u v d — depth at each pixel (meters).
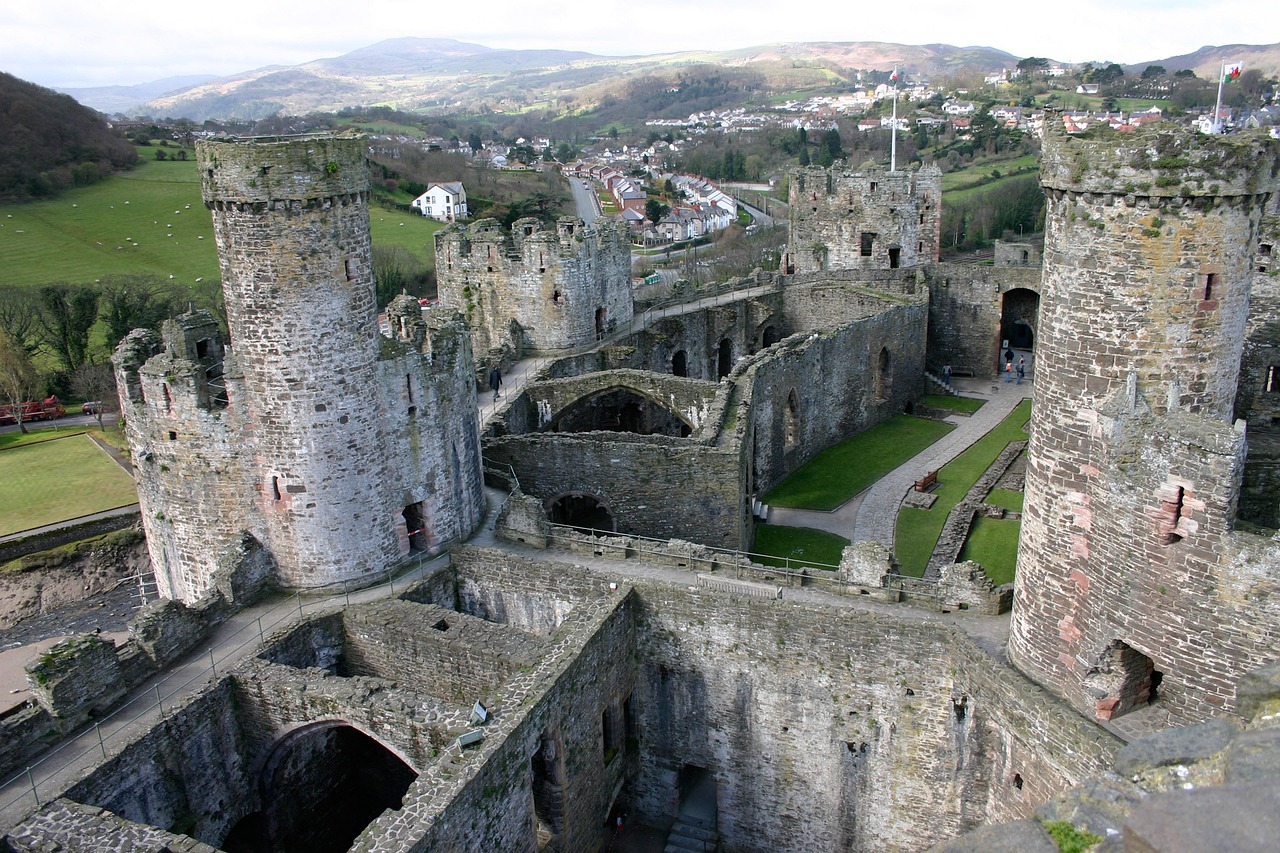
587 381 51.88
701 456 41.62
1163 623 20.92
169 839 21.41
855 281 75.88
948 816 28.38
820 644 28.81
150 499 33.75
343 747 32.72
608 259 62.78
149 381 31.30
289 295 29.11
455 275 62.19
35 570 55.97
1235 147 19.47
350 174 29.28
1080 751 22.39
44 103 144.38
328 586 32.28
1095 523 22.27
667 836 33.12
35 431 78.56
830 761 29.92
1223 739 11.49
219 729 27.38
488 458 42.97
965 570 29.73
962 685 26.64
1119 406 21.48
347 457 31.31
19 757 24.64
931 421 68.75
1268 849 7.66
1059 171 21.69
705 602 30.14
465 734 23.39
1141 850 8.15
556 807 27.33
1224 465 19.19
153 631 28.36
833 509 52.53
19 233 116.69
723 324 70.25
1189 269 20.48
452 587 34.12
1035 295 80.62
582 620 29.16
